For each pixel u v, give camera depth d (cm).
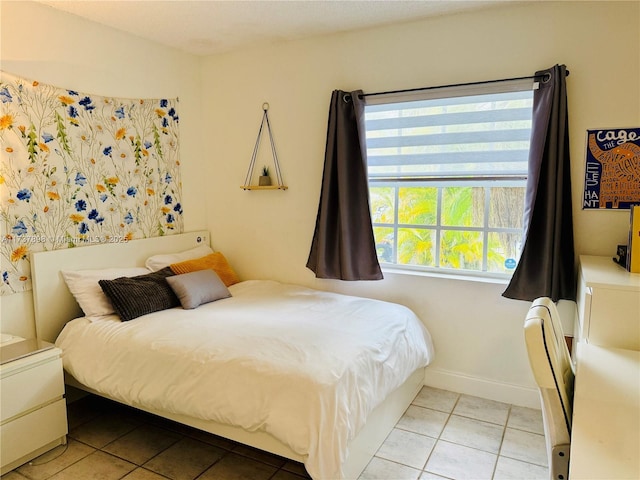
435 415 271
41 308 268
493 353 288
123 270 307
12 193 254
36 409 227
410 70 295
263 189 353
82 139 288
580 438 117
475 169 288
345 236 310
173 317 269
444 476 214
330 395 187
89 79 290
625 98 244
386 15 280
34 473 221
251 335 234
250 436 202
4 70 246
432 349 296
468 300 292
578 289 240
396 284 314
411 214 318
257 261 372
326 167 316
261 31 310
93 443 248
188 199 371
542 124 252
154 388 224
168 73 346
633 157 245
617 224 251
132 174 323
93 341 251
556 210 250
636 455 109
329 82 322
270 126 350
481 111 282
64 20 274
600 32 245
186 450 242
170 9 270
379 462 225
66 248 283
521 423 262
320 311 279
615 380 151
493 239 294
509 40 266
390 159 313
